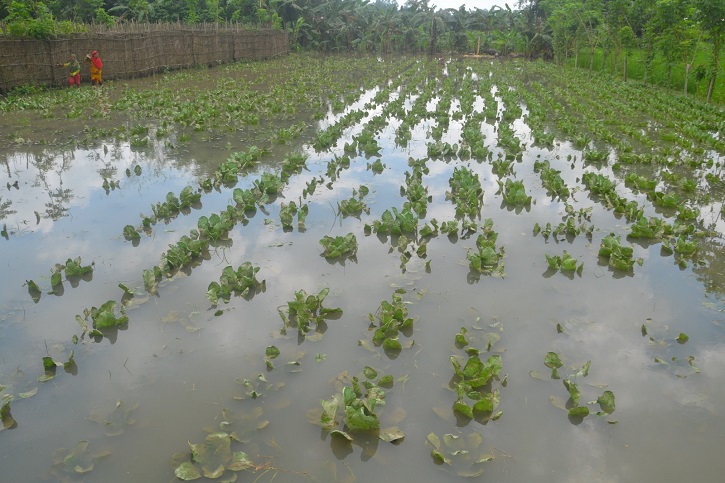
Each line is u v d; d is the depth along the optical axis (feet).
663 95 65.31
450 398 12.58
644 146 39.11
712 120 48.44
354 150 35.35
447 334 15.05
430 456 10.96
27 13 58.44
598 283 18.03
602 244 20.54
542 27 134.62
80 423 11.80
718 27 57.77
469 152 34.83
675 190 28.50
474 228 22.33
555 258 18.97
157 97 54.60
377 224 22.11
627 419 11.95
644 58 82.58
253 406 12.28
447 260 19.60
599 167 32.99
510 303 16.65
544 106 57.67
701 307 16.52
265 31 114.11
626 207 24.47
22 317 15.78
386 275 18.39
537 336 14.96
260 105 52.70
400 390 12.80
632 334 15.08
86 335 14.96
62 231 21.89
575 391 12.34
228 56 100.37
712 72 60.85
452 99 61.11
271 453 10.99
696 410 12.25
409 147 37.06
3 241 20.92
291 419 11.89
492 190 27.99
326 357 13.99
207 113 44.39
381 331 14.61
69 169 30.50
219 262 19.29
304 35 143.23
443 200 26.12
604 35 93.97
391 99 59.57
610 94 67.46
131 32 72.43
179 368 13.57
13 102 49.57
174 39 83.30
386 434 11.34
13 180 28.43
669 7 65.92
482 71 96.68
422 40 154.10
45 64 58.49
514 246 20.94
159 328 15.25
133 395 12.62
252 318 15.79
